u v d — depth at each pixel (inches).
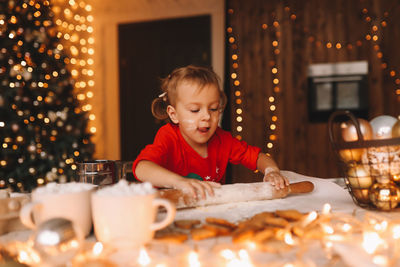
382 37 138.8
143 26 167.0
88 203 21.6
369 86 140.2
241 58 150.6
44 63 120.6
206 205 29.3
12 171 115.1
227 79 150.8
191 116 41.9
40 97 117.8
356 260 15.7
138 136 169.9
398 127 27.1
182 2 161.8
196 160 46.1
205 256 18.2
